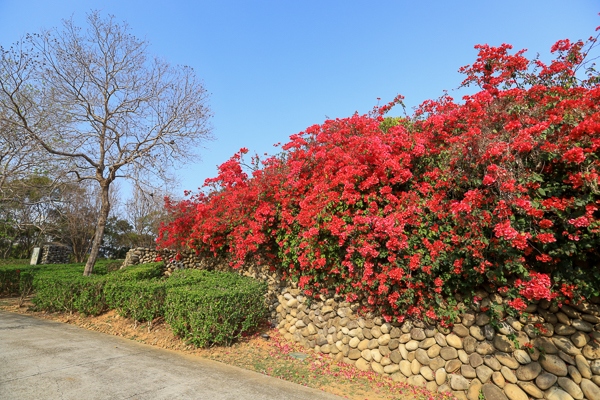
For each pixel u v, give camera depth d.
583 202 3.25
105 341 5.21
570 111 3.73
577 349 3.47
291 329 5.98
